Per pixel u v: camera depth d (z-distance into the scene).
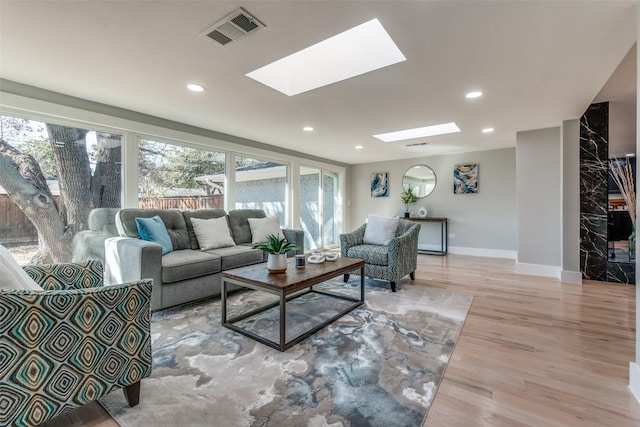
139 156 3.34
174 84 2.49
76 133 2.89
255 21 1.63
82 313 1.20
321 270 2.41
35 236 2.66
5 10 1.52
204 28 1.70
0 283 1.12
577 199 3.62
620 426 1.25
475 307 2.70
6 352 1.05
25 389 1.08
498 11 1.54
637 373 1.44
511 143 4.91
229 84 2.48
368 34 2.23
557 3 1.47
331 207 6.69
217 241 3.41
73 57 2.04
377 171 6.80
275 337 2.10
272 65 2.53
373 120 3.49
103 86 2.53
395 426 1.25
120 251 2.62
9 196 2.54
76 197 2.89
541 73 2.27
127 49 1.94
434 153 5.80
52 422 1.28
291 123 3.62
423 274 4.03
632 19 1.59
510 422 1.27
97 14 1.57
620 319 2.42
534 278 3.79
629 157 3.87
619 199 3.74
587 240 3.62
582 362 1.76
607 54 1.98
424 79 2.38
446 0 1.45
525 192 4.10
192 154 3.87
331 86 2.52
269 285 1.99
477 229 5.66
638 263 1.46
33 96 2.54
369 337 2.09
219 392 1.48
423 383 1.56
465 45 1.87
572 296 3.02
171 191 3.65
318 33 1.75
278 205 5.21
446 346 1.96
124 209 2.97
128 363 1.33
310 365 1.73
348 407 1.37
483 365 1.73
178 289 2.61
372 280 3.70
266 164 4.97
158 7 1.51
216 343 2.01
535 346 1.96
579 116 3.44
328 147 5.14
